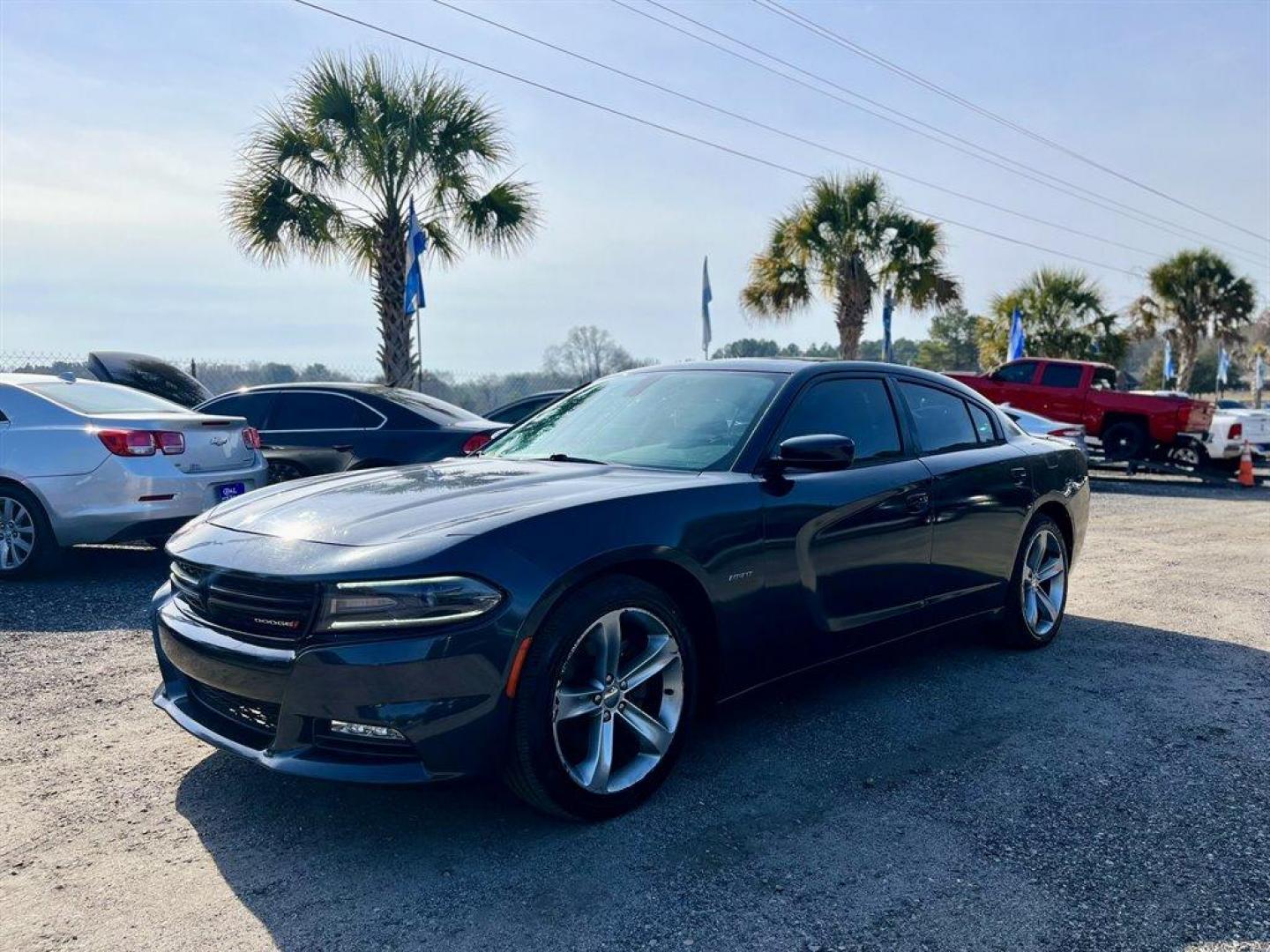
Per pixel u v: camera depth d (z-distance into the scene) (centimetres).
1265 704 424
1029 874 273
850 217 1966
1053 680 459
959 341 6750
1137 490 1608
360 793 326
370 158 1392
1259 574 760
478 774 277
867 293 2002
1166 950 237
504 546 282
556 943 239
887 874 273
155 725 391
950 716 406
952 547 441
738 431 379
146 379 1095
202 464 676
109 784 333
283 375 1416
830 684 449
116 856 283
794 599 360
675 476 351
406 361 1473
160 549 792
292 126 1402
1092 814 312
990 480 466
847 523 382
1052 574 525
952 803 319
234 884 267
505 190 1514
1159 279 3459
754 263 2094
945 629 454
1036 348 2973
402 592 268
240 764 351
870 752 364
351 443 854
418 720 267
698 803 318
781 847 288
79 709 409
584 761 303
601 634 301
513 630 276
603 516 305
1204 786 335
